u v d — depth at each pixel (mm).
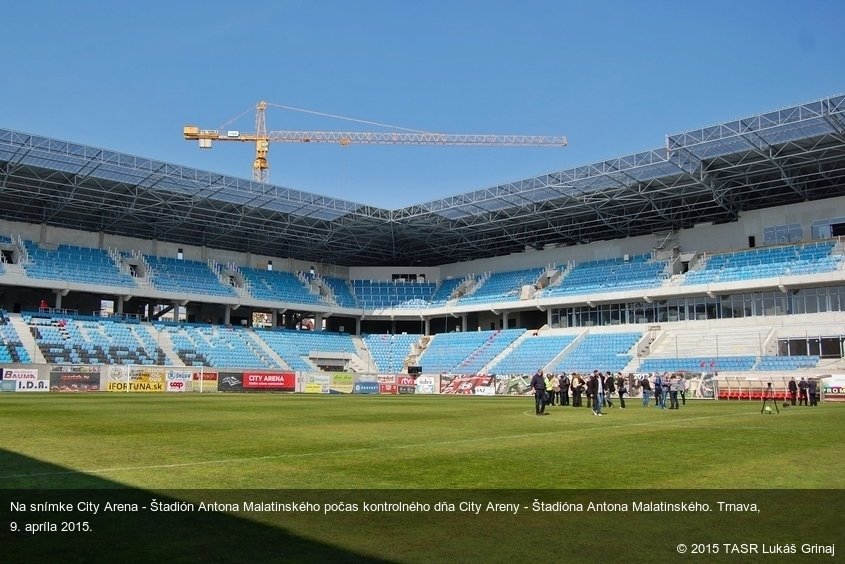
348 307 94062
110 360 66938
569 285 82812
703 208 73000
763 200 70750
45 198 69000
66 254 76125
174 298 79250
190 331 78312
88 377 56844
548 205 73562
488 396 61062
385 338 92562
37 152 57156
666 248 79500
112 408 31781
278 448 16750
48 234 77438
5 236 73938
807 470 13469
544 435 20562
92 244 80562
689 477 12656
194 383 61562
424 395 63125
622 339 72812
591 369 70375
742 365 60312
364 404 40688
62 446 16547
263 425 23562
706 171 60750
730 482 12156
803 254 66188
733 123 52531
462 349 85438
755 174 62219
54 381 55438
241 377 63625
